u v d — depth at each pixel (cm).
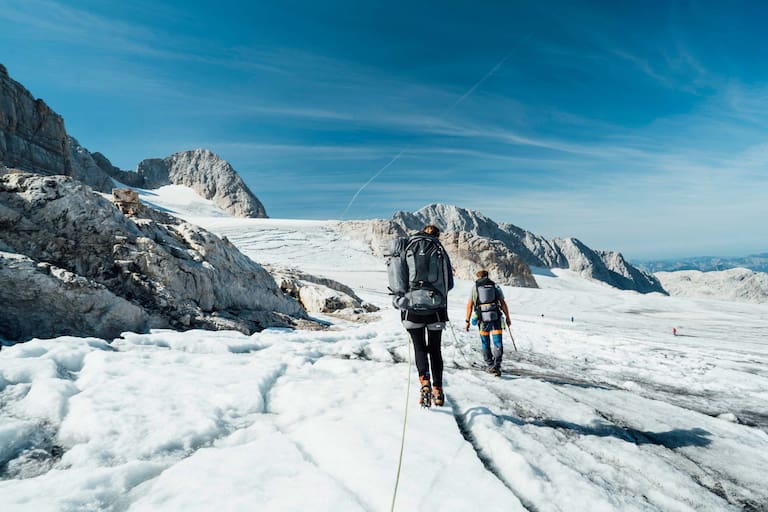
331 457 271
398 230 12381
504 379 552
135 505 210
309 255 9950
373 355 698
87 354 464
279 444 282
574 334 1500
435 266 367
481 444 312
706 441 365
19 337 596
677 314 5366
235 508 208
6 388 346
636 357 997
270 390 437
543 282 13475
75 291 628
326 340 872
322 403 386
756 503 258
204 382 422
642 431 381
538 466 274
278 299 1272
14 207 777
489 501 225
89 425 296
